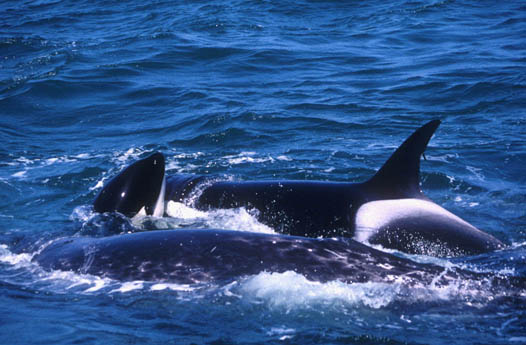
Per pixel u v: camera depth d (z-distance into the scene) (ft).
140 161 97.30
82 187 124.77
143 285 66.95
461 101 185.26
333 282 65.16
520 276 66.95
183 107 186.29
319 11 363.15
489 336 57.16
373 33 297.12
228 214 100.83
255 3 388.16
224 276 66.54
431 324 59.41
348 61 242.58
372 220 91.61
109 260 70.85
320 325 59.67
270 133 159.33
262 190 102.12
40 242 82.02
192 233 72.38
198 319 61.11
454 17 328.29
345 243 70.08
